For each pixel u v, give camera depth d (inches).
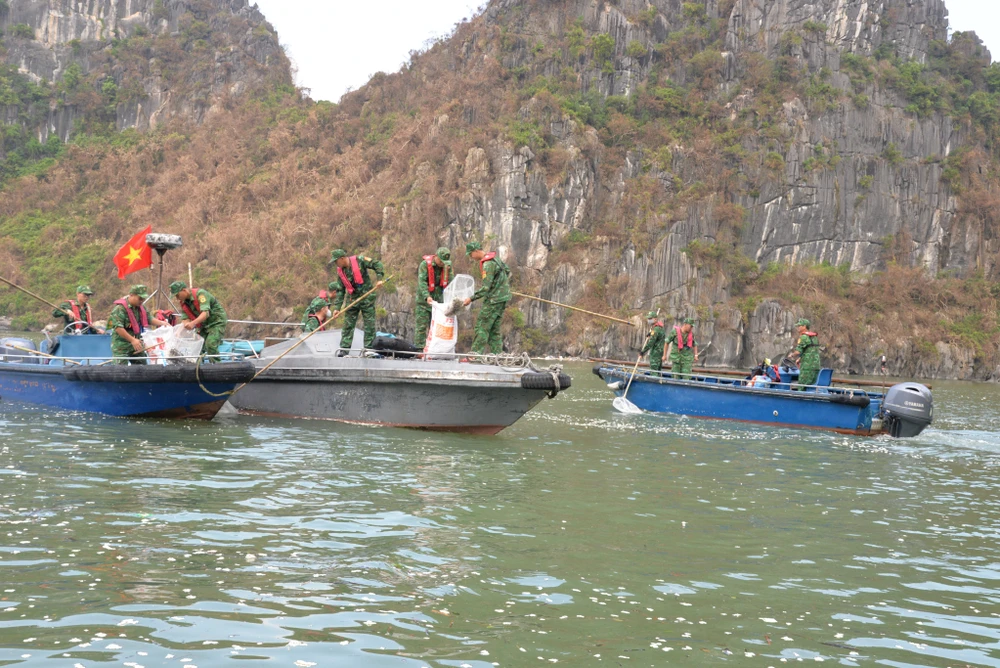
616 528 269.4
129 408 468.4
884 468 442.9
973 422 786.2
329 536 238.7
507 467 371.2
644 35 3090.6
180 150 3609.7
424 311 512.4
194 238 2970.0
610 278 2512.3
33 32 4389.8
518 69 2982.3
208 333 479.2
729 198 2738.7
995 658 175.6
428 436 452.4
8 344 530.9
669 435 534.3
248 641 162.1
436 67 3383.4
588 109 2785.4
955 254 2925.7
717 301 2539.4
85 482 293.6
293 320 2491.4
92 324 564.1
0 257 3043.8
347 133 3361.2
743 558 243.0
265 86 3983.8
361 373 473.1
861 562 246.7
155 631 164.9
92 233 3208.7
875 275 2751.0
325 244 2667.3
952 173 2950.3
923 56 3257.9
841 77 2974.9
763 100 2923.2
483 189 2541.8
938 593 219.8
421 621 177.6
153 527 238.4
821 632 185.9
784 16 3125.0
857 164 2866.6
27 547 214.5
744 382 671.1
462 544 238.8
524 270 2495.1
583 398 810.8
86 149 3688.5
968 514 326.0
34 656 151.3
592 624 181.8
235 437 416.2
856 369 2544.3
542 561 227.0
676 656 167.0
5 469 311.3
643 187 2694.4
